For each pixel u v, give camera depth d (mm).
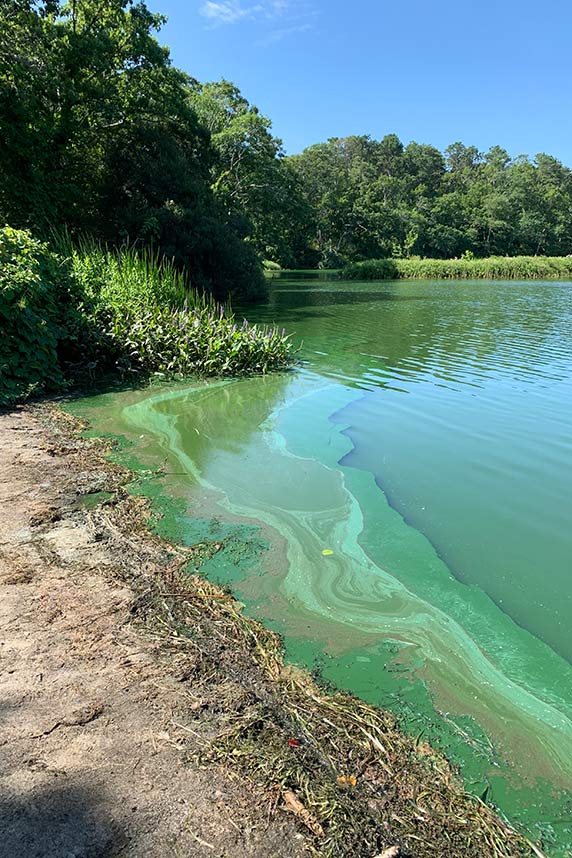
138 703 2236
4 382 6773
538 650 2920
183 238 19656
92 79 18047
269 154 36656
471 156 109125
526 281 39688
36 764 1923
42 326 7191
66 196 17125
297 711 2326
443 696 2553
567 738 2357
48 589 2994
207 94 35875
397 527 4133
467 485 4895
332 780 1991
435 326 14336
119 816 1763
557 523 4273
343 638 2914
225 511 4219
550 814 1998
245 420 6484
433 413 6922
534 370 9281
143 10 19125
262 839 1734
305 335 12820
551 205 74750
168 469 4934
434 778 2088
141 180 19891
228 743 2076
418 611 3189
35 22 15859
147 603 2951
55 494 4227
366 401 7422
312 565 3570
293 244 58250
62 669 2395
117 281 9852
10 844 1647
